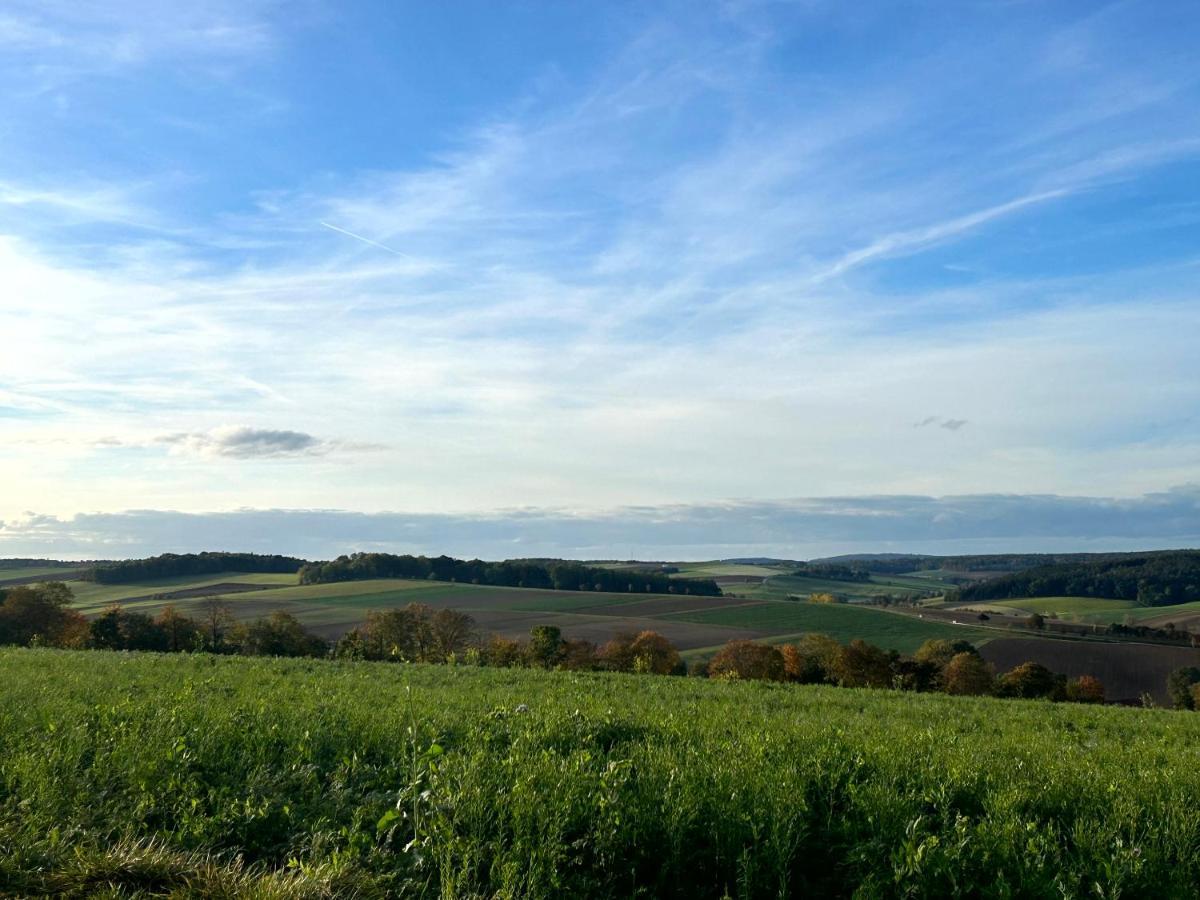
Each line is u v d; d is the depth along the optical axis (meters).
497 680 23.16
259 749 9.43
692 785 8.16
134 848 6.71
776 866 7.16
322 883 6.33
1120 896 7.07
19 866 6.45
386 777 8.88
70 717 10.66
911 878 7.05
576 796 7.82
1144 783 9.45
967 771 9.52
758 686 25.98
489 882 6.73
